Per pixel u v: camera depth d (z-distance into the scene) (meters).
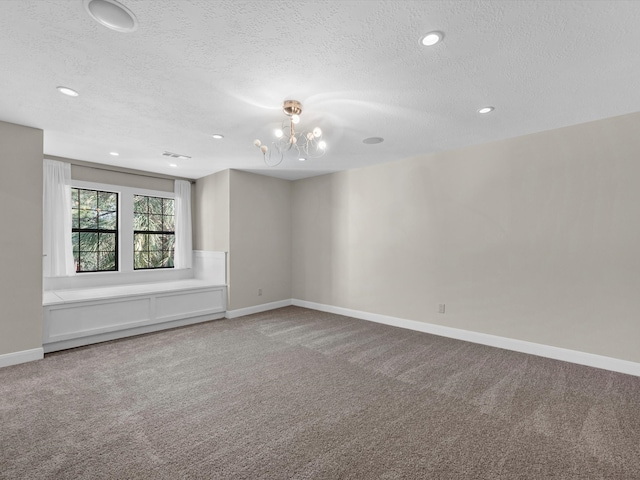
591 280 2.92
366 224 4.64
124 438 1.85
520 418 2.08
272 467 1.62
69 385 2.53
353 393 2.42
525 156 3.27
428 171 4.00
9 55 1.87
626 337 2.76
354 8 1.49
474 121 2.89
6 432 1.90
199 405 2.23
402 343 3.59
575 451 1.75
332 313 5.05
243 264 4.96
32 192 3.05
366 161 4.37
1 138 2.89
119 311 3.74
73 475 1.55
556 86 2.24
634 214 2.72
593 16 1.54
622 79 2.14
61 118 2.84
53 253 4.04
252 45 1.77
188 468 1.61
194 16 1.54
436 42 1.75
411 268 4.16
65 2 1.44
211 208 5.19
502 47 1.79
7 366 2.89
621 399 2.32
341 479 1.54
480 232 3.58
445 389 2.49
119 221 4.76
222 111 2.67
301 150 3.82
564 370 2.83
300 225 5.57
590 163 2.91
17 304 2.96
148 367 2.90
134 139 3.42
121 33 1.67
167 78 2.14
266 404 2.25
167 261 5.40
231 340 3.69
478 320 3.60
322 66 1.99
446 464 1.65
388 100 2.46
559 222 3.08
